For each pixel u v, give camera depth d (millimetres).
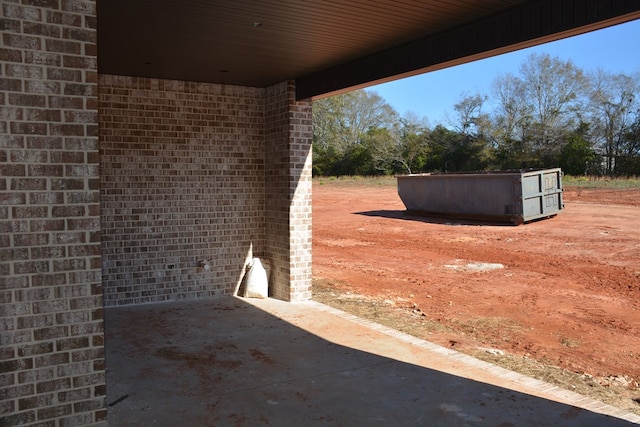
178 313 7328
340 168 45094
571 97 37812
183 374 5086
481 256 12344
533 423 4023
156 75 7602
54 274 3600
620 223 15492
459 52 5285
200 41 5824
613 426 3975
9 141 3455
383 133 44438
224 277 8398
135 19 5078
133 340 6141
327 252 13445
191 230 8133
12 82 3451
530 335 6660
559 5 4336
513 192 15852
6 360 3479
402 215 20016
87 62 3668
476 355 5777
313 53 6352
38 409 3580
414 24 5230
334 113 48219
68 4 3594
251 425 4016
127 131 7691
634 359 5809
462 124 42031
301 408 4316
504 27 4816
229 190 8383
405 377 4988
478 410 4254
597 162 34438
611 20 4012
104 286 7629
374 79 6395
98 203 3721
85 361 3705
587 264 11031
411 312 7730
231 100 8344
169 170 7961
